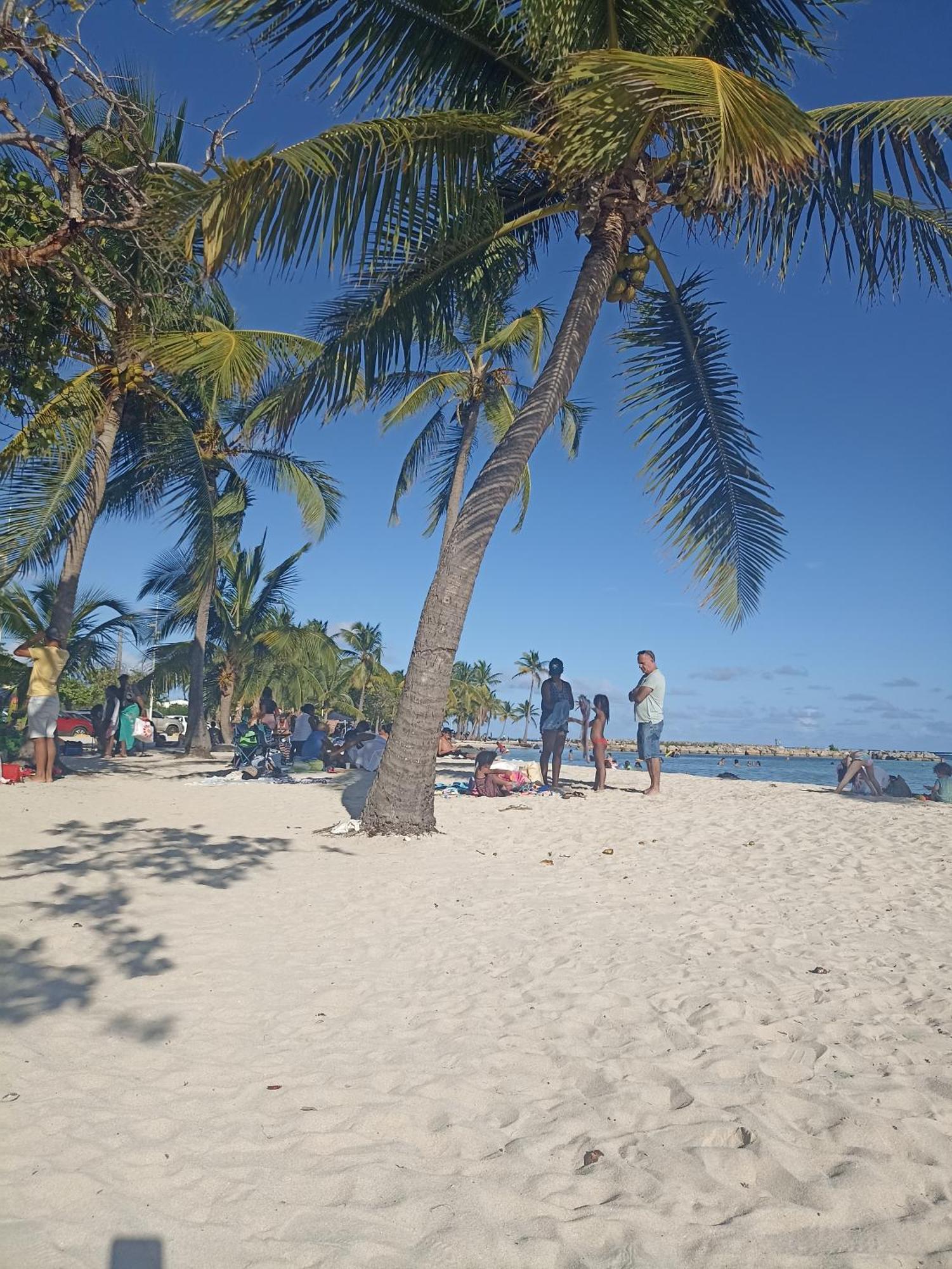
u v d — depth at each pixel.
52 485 12.66
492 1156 2.34
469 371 17.53
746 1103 2.63
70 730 26.78
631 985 3.78
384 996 3.63
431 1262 1.86
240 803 9.85
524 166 9.39
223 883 5.58
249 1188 2.15
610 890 5.81
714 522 11.38
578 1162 2.31
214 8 5.64
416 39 7.71
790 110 5.04
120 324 8.81
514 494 8.30
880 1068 2.94
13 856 6.08
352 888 5.65
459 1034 3.21
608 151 6.01
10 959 3.85
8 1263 1.82
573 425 18.92
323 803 10.09
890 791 13.21
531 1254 1.90
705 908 5.34
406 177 7.47
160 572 22.98
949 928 4.90
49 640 11.97
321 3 6.52
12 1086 2.69
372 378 9.71
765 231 9.38
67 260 6.28
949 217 9.57
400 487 20.03
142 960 3.97
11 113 5.08
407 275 9.35
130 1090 2.70
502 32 7.98
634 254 9.27
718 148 5.03
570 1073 2.88
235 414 18.83
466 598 7.97
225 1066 2.90
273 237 6.39
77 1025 3.20
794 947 4.46
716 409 11.22
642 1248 1.92
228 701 26.83
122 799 9.75
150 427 14.97
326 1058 2.98
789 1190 2.17
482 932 4.67
